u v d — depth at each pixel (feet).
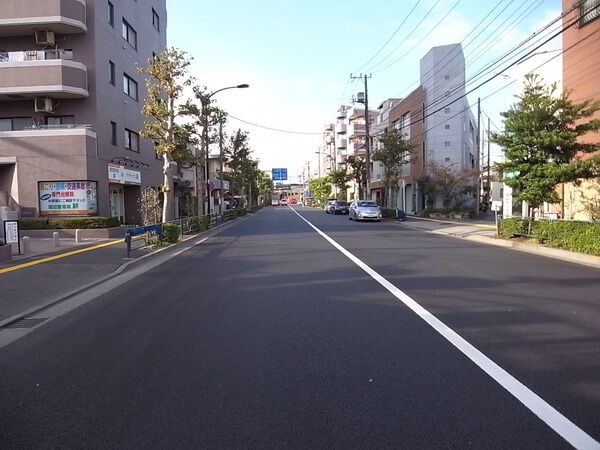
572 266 41.14
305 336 21.11
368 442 11.85
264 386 15.49
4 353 19.97
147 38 113.39
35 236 71.67
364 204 126.11
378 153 134.41
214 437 12.24
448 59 135.33
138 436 12.39
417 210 147.54
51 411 13.99
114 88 89.92
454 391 14.84
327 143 379.14
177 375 16.65
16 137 74.64
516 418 12.98
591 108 53.26
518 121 56.49
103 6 85.46
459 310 25.44
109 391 15.38
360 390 15.05
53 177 74.64
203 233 83.61
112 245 60.44
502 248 56.49
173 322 24.03
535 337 20.42
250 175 203.41
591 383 15.33
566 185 66.33
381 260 45.91
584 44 61.82
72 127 76.59
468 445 11.64
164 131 77.30
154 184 114.11
